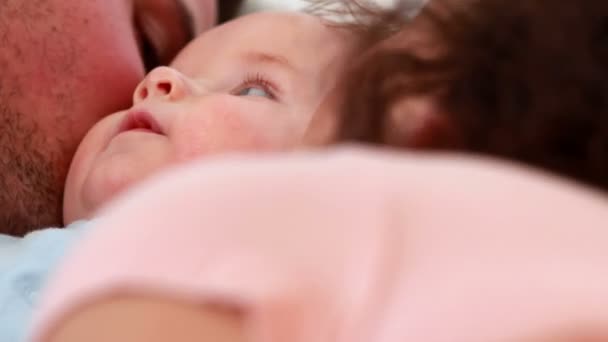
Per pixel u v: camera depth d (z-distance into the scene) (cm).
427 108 48
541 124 45
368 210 32
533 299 29
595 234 31
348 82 58
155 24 134
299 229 31
